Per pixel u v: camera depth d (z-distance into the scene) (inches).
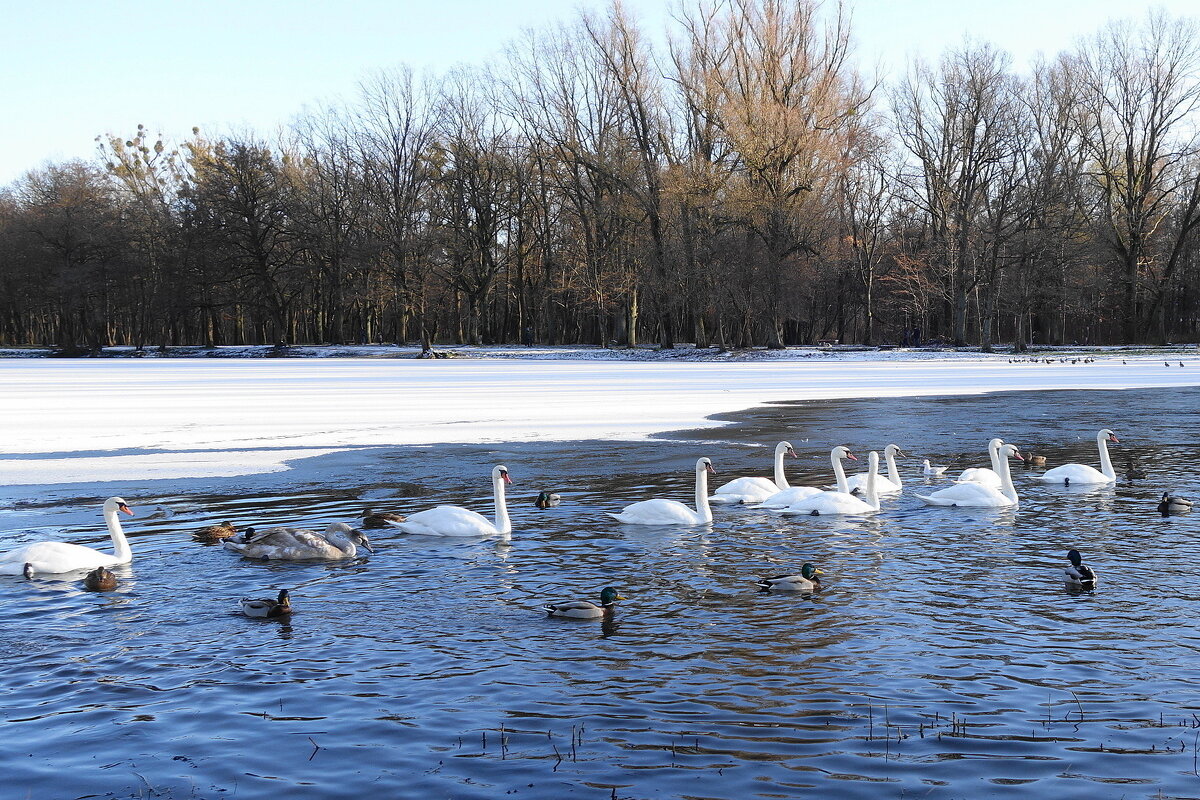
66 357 3597.4
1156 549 543.8
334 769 292.2
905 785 278.5
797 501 676.1
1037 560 522.3
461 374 2212.1
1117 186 3169.3
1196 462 868.0
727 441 1040.8
